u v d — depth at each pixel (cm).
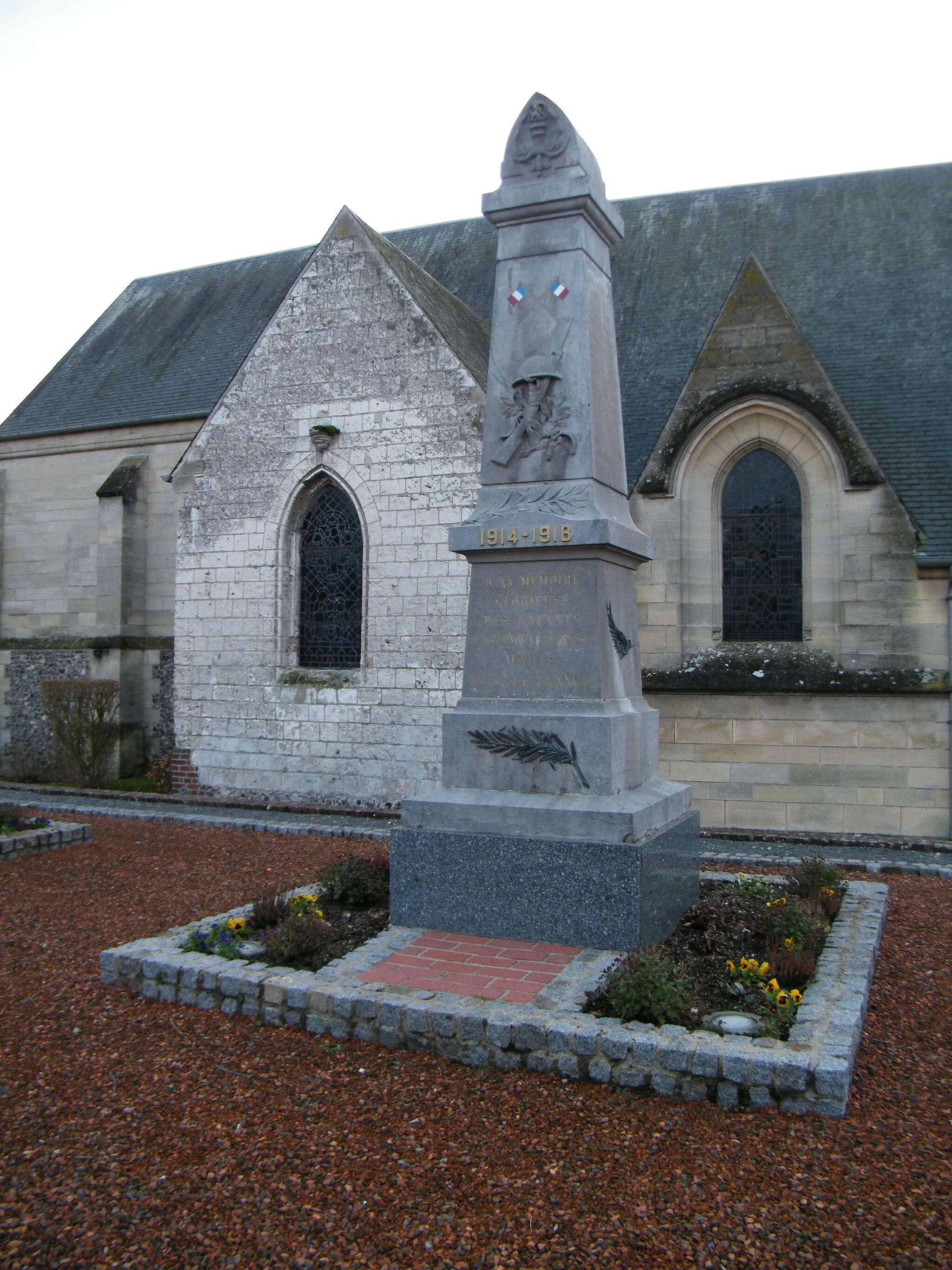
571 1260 375
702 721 1377
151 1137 466
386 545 1509
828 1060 486
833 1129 466
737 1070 487
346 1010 571
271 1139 462
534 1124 472
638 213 2081
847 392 1572
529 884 677
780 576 1389
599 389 766
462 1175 430
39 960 739
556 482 743
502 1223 397
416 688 1484
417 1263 374
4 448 2283
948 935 810
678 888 748
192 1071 536
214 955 667
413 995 574
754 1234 389
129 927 832
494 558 746
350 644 1572
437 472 1479
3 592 2277
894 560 1316
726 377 1388
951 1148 452
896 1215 402
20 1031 597
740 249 1909
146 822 1406
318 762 1542
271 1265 374
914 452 1456
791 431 1370
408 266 1666
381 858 864
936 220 1800
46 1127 479
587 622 717
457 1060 538
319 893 823
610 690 726
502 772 721
